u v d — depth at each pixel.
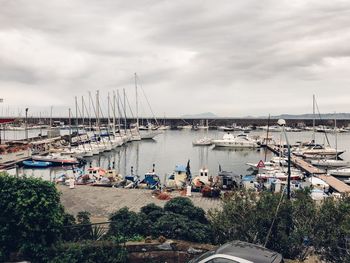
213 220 16.56
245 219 15.41
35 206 14.46
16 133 175.25
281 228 14.95
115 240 15.02
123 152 100.12
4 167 62.06
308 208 14.96
